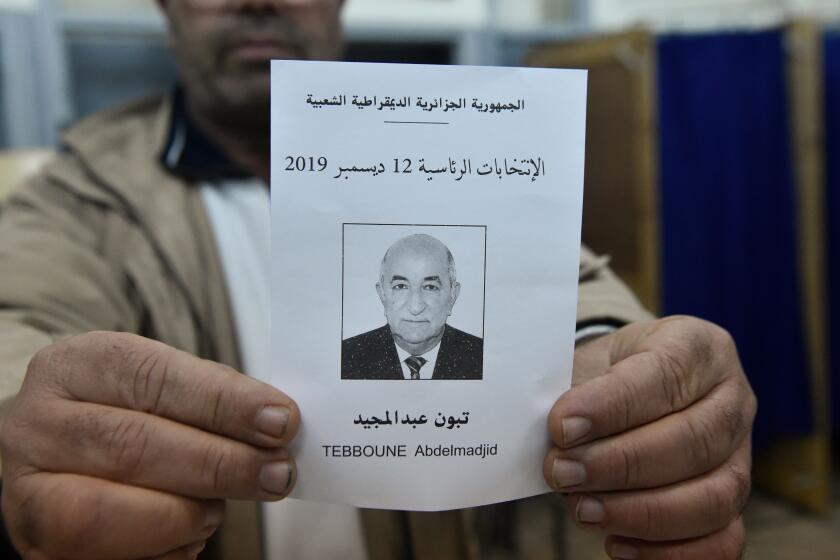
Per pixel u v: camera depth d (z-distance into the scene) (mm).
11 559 358
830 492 1811
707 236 1670
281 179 324
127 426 302
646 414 334
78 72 1584
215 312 572
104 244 568
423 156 330
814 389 1648
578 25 1972
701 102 1644
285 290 328
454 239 334
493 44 1859
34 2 1497
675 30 1948
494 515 1395
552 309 342
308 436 334
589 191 1778
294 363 331
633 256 1671
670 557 351
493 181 334
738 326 1646
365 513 562
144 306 553
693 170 1668
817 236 1600
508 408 344
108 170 596
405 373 338
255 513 529
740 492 346
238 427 307
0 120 1516
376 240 330
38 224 559
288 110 323
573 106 336
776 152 1592
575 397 328
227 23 567
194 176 612
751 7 1961
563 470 330
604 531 343
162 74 1646
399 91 328
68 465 303
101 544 297
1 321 435
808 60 1543
